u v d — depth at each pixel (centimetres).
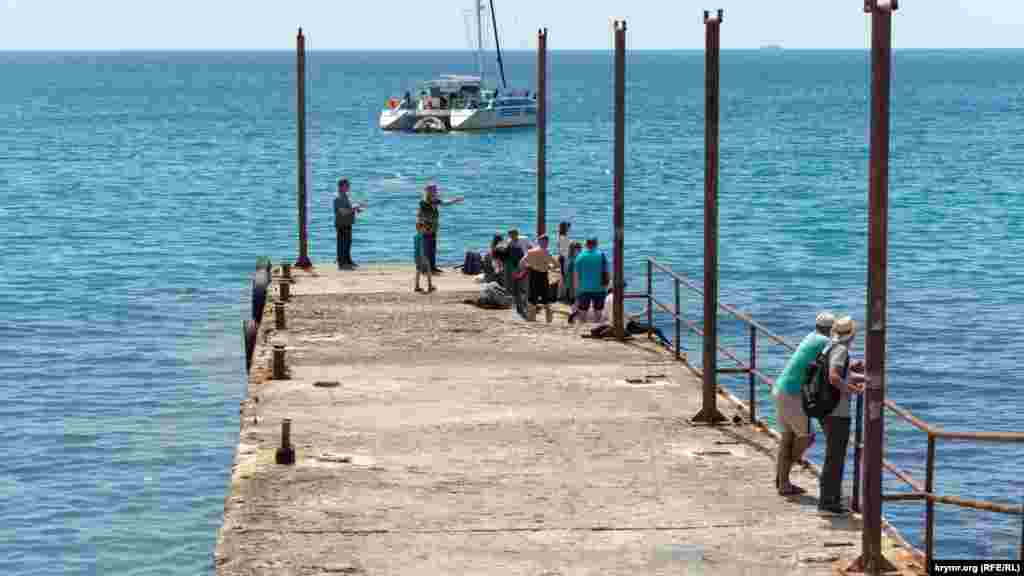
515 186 14838
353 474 2859
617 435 3198
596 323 4725
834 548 2431
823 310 7331
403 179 15725
